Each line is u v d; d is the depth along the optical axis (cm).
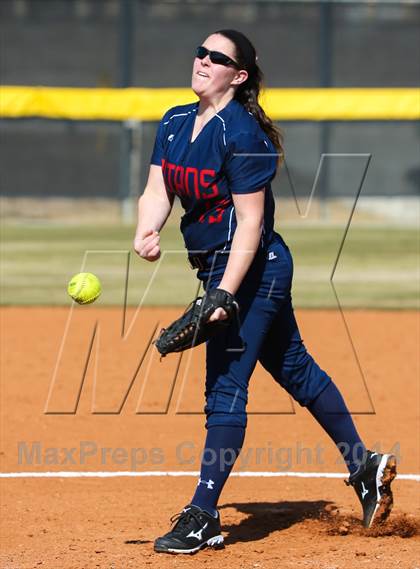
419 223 6291
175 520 1420
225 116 1351
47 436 2041
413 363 2742
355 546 1392
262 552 1370
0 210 6812
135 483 1745
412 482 1739
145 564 1317
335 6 7381
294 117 6341
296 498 1658
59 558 1347
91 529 1495
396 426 2128
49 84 7550
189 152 1364
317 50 7469
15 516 1560
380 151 7038
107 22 7500
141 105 6450
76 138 7306
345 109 6334
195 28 7462
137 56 7469
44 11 7512
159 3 7200
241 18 7494
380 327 3234
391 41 7419
